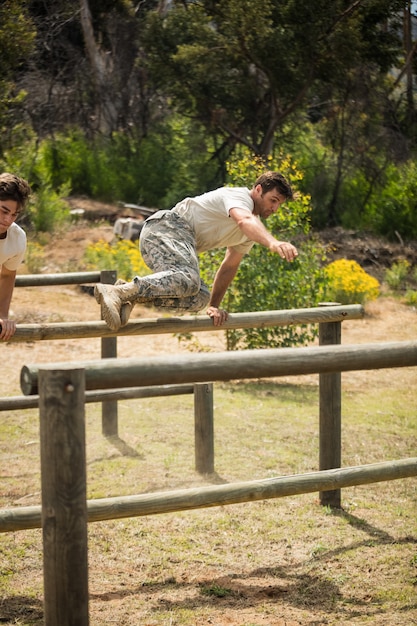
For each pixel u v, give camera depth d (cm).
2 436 719
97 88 2478
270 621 379
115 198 2236
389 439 745
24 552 462
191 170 2289
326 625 374
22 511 353
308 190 2177
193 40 2186
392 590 416
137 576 435
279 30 2072
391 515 538
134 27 2502
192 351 1112
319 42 2055
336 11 2052
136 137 2494
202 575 437
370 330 1332
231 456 672
